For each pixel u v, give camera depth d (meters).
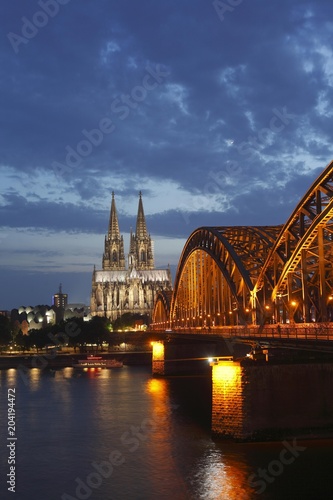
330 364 85.38
